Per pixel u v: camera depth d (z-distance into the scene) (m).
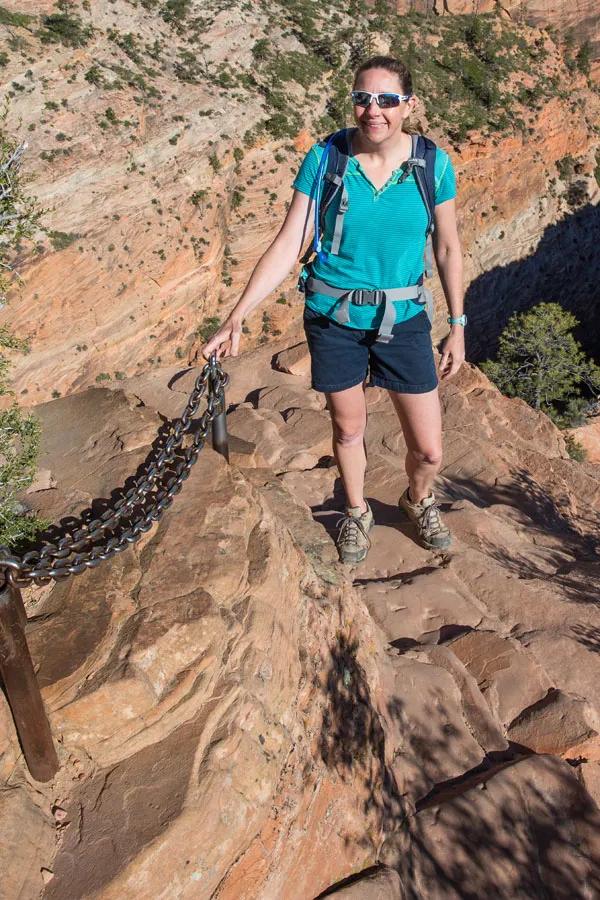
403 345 3.27
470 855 3.15
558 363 33.44
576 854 3.20
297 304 38.97
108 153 33.72
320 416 6.99
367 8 53.62
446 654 4.02
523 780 3.38
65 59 35.09
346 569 4.11
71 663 2.45
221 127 37.88
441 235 3.13
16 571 2.03
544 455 8.05
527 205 52.31
